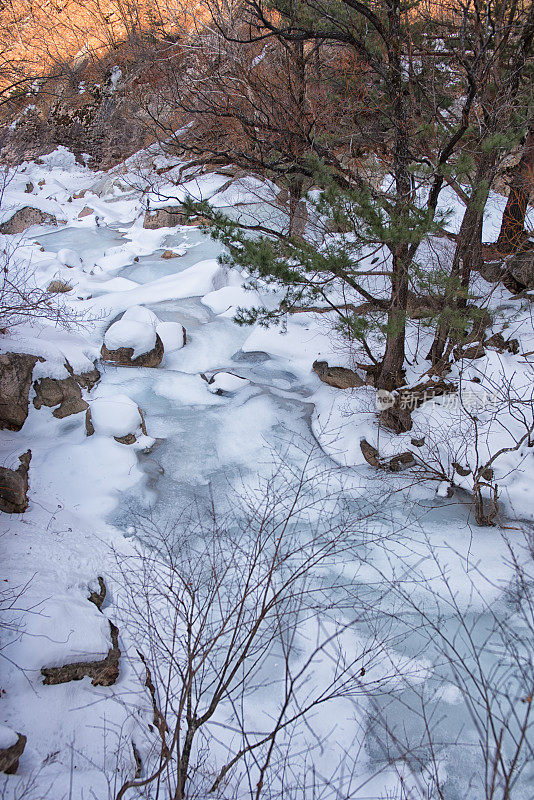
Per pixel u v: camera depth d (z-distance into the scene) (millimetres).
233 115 10570
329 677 5676
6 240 18922
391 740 5137
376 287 11195
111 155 25438
